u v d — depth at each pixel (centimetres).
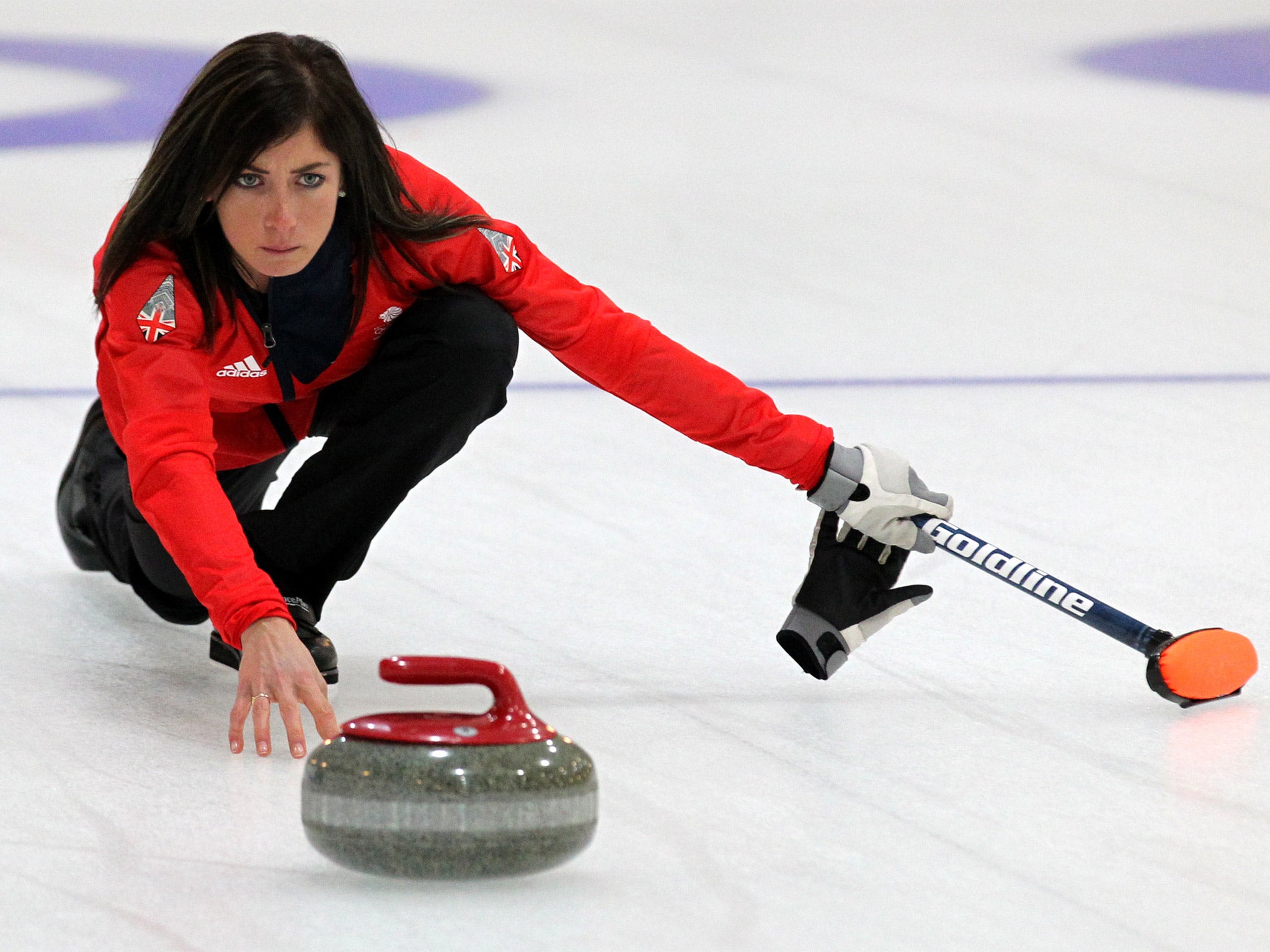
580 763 528
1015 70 3256
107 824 607
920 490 793
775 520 1147
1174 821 625
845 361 1700
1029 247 2230
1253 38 3459
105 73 3150
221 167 643
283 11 3653
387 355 766
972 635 889
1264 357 1722
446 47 3431
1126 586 971
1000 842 600
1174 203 2442
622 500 1194
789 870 569
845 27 3594
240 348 732
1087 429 1415
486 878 516
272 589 669
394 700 775
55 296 1969
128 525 839
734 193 2514
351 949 498
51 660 835
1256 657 771
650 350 755
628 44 3475
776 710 761
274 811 623
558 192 2498
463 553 1052
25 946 501
